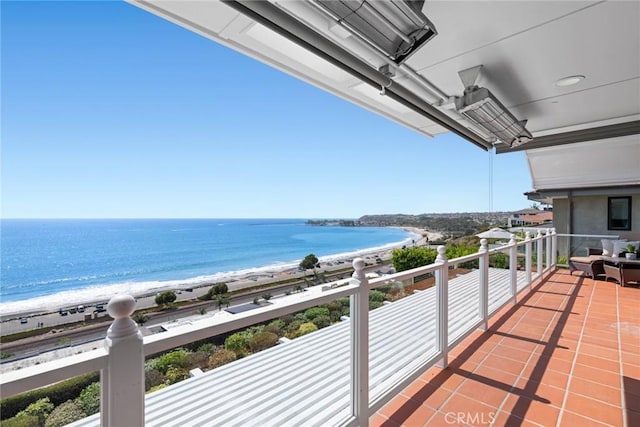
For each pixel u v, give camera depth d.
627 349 3.24
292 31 2.00
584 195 9.10
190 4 1.98
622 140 6.32
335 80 3.22
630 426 2.08
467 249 6.65
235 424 1.83
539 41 2.47
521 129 3.95
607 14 2.14
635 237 8.13
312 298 1.67
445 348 2.87
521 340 3.49
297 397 2.12
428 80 3.16
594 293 5.54
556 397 2.41
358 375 1.94
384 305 3.87
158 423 1.80
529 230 7.86
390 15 1.87
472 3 2.03
